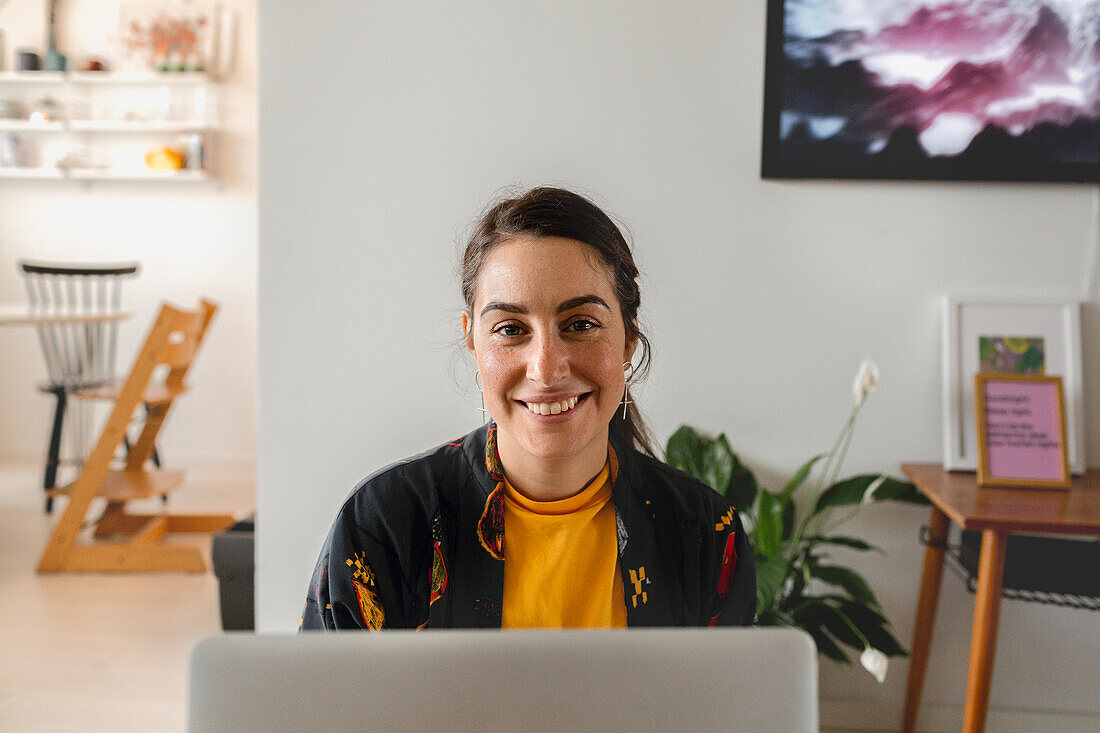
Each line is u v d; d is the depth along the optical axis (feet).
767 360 6.57
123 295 15.15
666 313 6.59
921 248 6.43
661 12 6.41
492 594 2.63
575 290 2.32
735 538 2.94
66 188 15.02
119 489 10.52
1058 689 6.52
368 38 6.55
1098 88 6.16
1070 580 5.50
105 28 14.87
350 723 1.54
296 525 6.81
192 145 14.48
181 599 9.18
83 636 8.16
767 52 6.32
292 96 6.60
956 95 6.24
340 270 6.68
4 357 15.24
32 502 12.73
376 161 6.61
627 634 1.59
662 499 2.87
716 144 6.47
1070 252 6.35
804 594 6.57
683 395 6.63
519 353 2.37
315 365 6.74
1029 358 6.26
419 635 1.57
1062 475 5.84
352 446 6.76
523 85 6.52
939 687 6.63
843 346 6.53
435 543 2.69
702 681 1.57
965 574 6.51
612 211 6.54
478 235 2.56
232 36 14.75
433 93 6.56
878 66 6.27
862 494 6.14
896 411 6.53
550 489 2.59
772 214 6.48
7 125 14.60
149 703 6.89
